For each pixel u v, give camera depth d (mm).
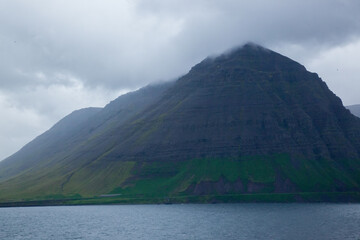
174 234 185375
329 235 170625
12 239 179000
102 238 177750
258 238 167000
